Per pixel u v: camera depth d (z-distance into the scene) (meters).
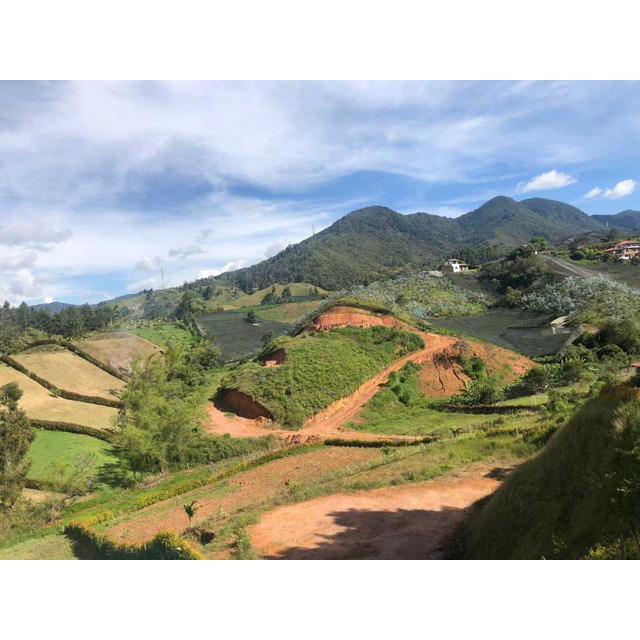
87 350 79.06
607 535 10.37
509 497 15.48
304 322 84.00
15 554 24.67
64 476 37.28
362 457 33.25
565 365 50.34
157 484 36.66
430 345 64.81
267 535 18.94
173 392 53.47
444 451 28.73
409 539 17.12
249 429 47.03
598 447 12.69
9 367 68.69
